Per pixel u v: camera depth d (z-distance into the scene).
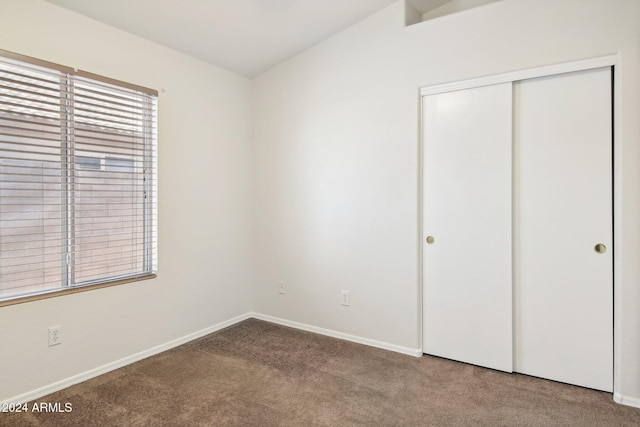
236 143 3.39
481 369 2.47
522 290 2.38
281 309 3.40
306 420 1.92
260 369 2.49
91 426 1.85
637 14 1.99
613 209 2.13
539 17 2.24
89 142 2.34
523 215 2.37
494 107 2.40
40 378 2.12
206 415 1.96
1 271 1.99
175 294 2.87
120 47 2.48
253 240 3.58
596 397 2.12
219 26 2.64
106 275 2.46
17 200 2.04
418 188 2.65
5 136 1.99
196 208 3.02
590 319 2.20
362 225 2.90
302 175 3.22
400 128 2.71
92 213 2.38
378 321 2.84
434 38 2.57
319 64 3.09
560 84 2.24
